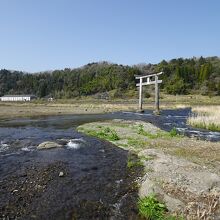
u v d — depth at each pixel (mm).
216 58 180000
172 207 9484
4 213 9383
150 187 10641
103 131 25031
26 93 164375
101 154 17125
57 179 12539
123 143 19984
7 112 51938
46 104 84750
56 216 9344
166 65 151000
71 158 16156
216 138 23141
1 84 171125
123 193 11148
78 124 32906
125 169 14016
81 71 176750
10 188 11430
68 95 139125
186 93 120000
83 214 9531
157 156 15531
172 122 35375
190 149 17641
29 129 28547
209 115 37062
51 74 180125
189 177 11578
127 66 163875
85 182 12250
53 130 27609
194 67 144750
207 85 124562
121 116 44031
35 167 14250
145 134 23391
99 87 138375
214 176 11586
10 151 17828
